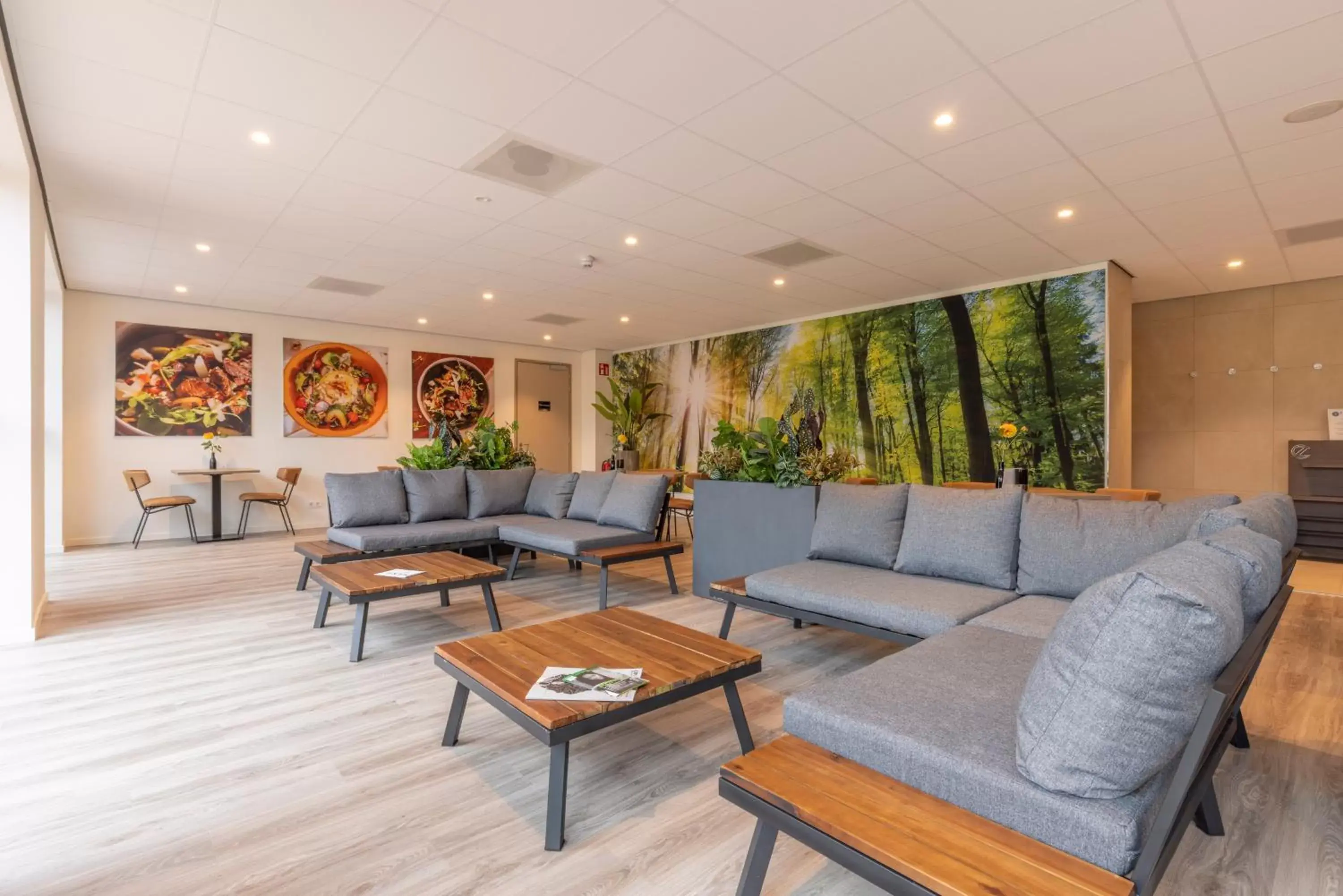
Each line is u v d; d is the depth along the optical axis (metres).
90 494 6.88
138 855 1.69
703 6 2.42
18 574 3.45
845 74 2.88
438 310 7.85
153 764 2.17
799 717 1.60
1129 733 1.11
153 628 3.74
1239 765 2.20
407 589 3.34
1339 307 6.27
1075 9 2.44
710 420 9.53
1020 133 3.41
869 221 4.75
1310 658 3.29
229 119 3.26
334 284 6.61
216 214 4.59
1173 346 7.23
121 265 5.85
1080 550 2.67
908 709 1.55
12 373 3.38
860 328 7.72
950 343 6.91
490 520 5.52
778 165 3.81
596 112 3.21
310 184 4.07
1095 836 1.11
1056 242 5.23
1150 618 1.09
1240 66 2.80
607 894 1.55
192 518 7.44
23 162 3.33
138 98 3.06
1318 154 3.62
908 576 3.10
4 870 1.62
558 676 2.03
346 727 2.46
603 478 5.43
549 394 10.88
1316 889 1.56
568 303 7.50
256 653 3.32
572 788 2.04
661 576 5.37
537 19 2.50
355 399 8.73
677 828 1.83
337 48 2.68
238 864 1.65
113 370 7.00
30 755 2.23
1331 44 2.64
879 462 7.54
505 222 4.77
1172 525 2.52
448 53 2.72
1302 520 6.29
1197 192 4.16
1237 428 6.83
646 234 5.05
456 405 9.70
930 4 2.41
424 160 3.73
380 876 1.61
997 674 1.78
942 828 1.21
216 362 7.65
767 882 1.60
